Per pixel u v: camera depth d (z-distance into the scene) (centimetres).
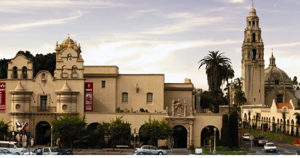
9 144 5891
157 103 8119
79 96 7350
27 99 7344
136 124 7200
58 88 7375
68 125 6488
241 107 16600
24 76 7456
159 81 8169
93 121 7238
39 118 7312
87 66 8250
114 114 7238
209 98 12031
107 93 8138
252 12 18438
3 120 7369
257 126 13625
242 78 18162
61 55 7475
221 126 7112
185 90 8506
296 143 8538
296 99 18488
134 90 8175
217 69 7556
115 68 8225
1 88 7419
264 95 17838
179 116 7119
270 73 18975
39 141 7500
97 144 7031
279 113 11481
